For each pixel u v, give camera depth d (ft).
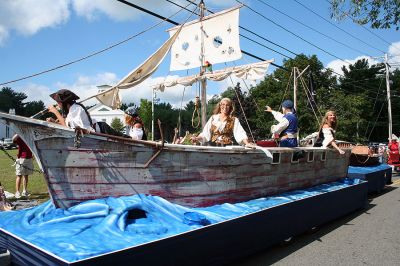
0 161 61.16
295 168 20.21
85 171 12.77
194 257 11.68
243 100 104.01
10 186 31.53
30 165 26.25
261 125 101.55
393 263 15.43
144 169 13.56
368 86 156.46
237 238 13.51
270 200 17.11
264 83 116.47
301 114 97.86
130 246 9.81
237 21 33.09
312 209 18.75
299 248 17.34
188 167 14.48
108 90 19.71
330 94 109.09
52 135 12.31
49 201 14.02
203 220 12.38
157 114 160.45
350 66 165.37
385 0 35.53
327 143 23.66
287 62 113.70
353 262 15.49
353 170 32.73
